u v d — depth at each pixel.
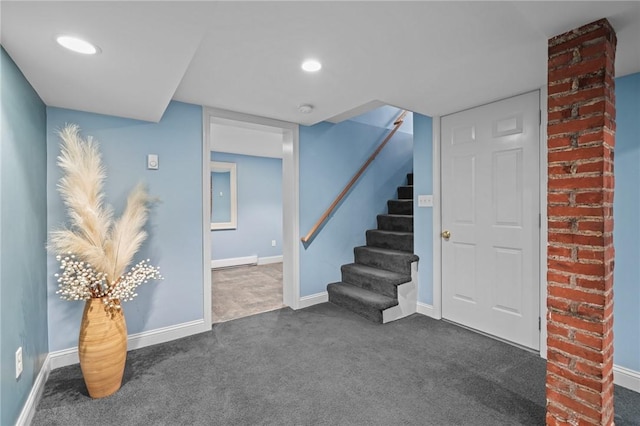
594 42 1.38
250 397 1.86
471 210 2.80
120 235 2.01
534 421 1.65
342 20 1.50
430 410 1.74
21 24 1.27
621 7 1.28
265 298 3.85
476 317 2.79
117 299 1.93
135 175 2.50
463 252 2.88
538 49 1.77
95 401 1.83
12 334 1.51
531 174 2.40
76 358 2.27
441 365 2.21
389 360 2.29
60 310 2.22
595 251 1.39
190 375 2.10
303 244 3.49
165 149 2.62
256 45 1.74
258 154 5.88
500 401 1.82
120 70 1.69
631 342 1.95
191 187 2.74
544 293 2.33
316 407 1.77
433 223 3.10
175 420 1.67
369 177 4.09
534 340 2.40
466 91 2.40
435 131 3.05
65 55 1.52
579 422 1.43
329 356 2.35
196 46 1.47
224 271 5.46
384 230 3.98
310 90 2.39
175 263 2.68
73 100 2.09
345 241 3.85
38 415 1.71
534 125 2.38
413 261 3.25
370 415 1.70
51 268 2.19
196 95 2.51
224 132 4.24
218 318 3.16
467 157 2.83
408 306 3.21
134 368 2.20
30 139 1.83
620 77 1.97
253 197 6.03
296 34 1.62
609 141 1.42
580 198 1.43
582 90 1.42
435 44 1.72
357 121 3.95
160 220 2.61
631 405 1.77
